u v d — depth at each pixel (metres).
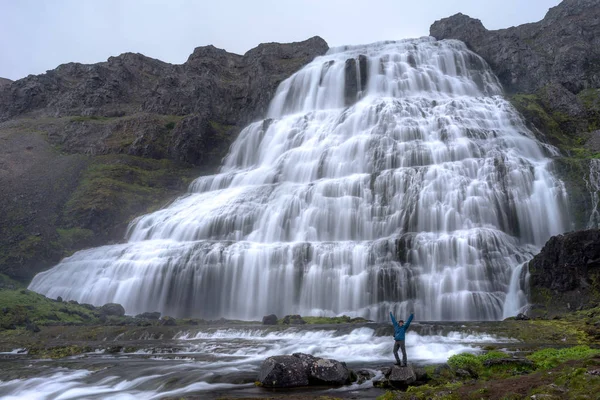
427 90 75.44
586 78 76.06
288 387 18.05
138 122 82.50
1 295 40.16
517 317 30.62
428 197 45.50
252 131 76.31
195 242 47.84
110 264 48.97
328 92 81.25
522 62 80.50
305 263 41.84
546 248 34.50
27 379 21.97
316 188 51.72
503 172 46.38
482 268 37.16
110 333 32.88
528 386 13.73
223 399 16.27
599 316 27.45
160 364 23.61
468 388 14.80
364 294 38.75
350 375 18.78
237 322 37.78
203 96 90.62
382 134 59.41
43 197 65.62
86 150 79.00
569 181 44.91
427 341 24.84
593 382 12.46
